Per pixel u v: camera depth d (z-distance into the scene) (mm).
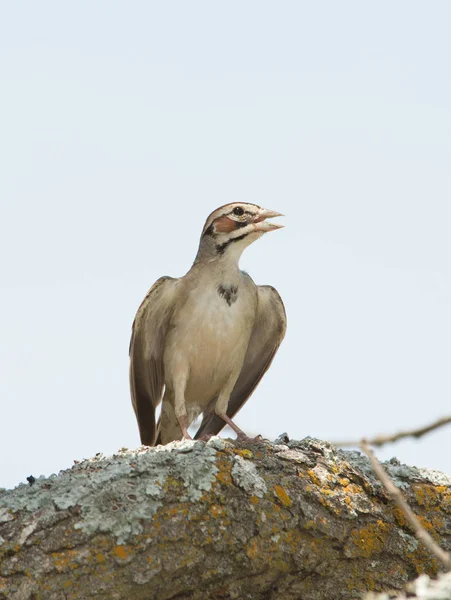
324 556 10578
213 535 10266
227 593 10398
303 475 11016
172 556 10070
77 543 9906
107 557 9891
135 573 9906
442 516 11297
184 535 10180
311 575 10609
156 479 10508
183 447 11094
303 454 11367
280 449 11445
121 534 10016
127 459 10922
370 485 11203
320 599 10594
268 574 10461
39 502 10266
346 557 10641
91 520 10055
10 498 10406
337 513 10766
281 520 10539
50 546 9875
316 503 10789
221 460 10852
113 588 9812
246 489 10609
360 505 10930
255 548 10352
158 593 10086
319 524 10625
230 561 10305
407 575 10820
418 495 11344
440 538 11117
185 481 10516
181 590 10219
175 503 10375
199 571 10211
